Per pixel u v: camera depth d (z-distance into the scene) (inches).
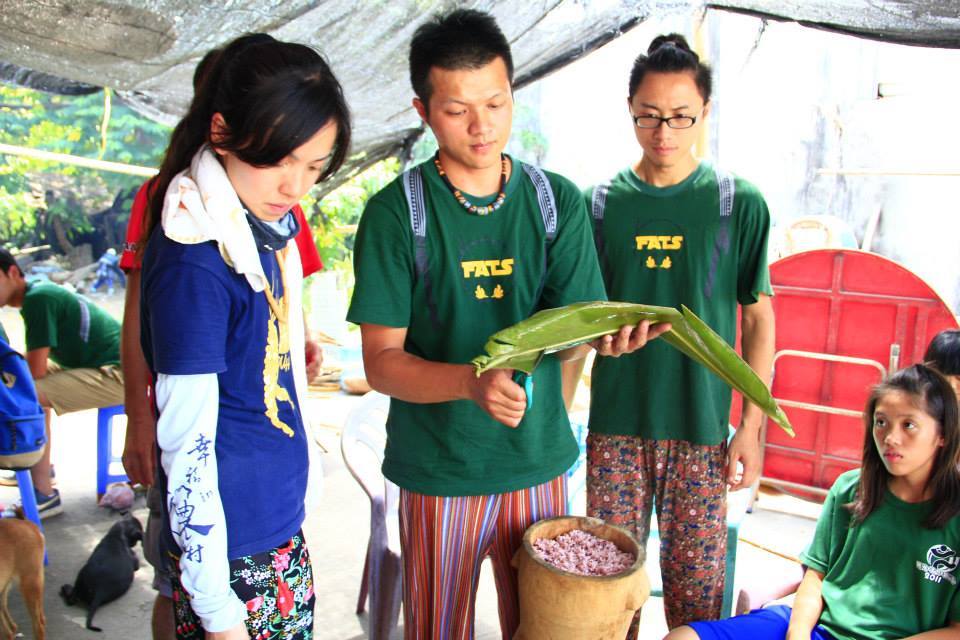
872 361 134.9
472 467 68.9
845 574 79.4
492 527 71.6
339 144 51.0
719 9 148.6
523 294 67.8
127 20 116.2
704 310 81.4
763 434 150.0
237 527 52.6
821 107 294.2
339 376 234.7
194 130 50.6
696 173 81.9
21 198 378.9
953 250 274.8
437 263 65.7
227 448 51.8
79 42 123.0
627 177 84.0
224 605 49.9
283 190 49.4
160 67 136.6
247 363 52.3
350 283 315.0
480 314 67.2
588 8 145.8
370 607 97.1
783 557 128.5
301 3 120.7
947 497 73.0
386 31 135.1
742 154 313.6
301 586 58.2
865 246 270.2
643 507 86.3
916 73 281.6
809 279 140.9
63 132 382.9
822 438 145.2
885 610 75.5
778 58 302.7
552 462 72.1
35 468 141.8
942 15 126.3
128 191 405.1
